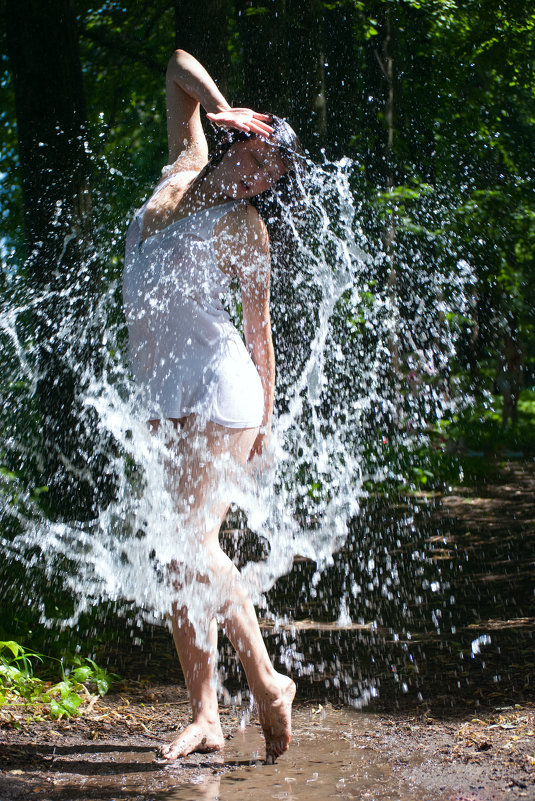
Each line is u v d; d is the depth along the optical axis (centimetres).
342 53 1273
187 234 295
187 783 266
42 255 775
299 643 466
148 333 295
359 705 354
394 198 1226
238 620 283
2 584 531
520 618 499
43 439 714
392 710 345
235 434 286
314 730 322
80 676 378
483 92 1473
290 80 1096
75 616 490
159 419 291
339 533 755
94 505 671
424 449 1198
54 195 787
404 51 1454
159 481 292
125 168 1112
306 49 1100
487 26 1381
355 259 995
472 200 1337
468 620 504
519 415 2139
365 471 1052
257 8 952
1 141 1260
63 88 798
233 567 288
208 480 283
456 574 647
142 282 297
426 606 550
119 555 572
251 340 304
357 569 674
